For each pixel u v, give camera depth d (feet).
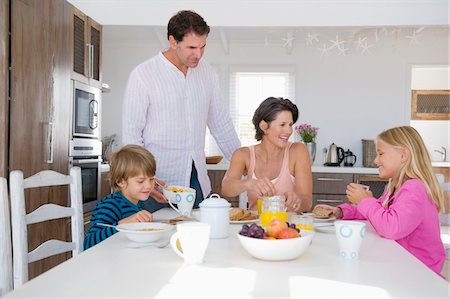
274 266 3.31
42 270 9.27
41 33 9.28
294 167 6.89
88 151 11.70
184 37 6.41
